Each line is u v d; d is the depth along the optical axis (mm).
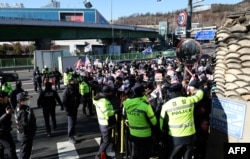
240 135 5480
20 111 7148
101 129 7422
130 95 6586
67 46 92875
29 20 49000
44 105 10281
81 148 9164
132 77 12688
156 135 6457
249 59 5328
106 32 73125
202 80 8227
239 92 5504
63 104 9445
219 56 5988
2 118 7145
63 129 11391
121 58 55938
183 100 5594
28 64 46344
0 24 44625
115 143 7504
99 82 14125
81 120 12781
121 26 76688
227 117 5766
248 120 5320
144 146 6227
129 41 97000
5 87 12289
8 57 62281
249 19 5305
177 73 13172
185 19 11680
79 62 26375
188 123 5602
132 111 6168
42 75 22219
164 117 5680
